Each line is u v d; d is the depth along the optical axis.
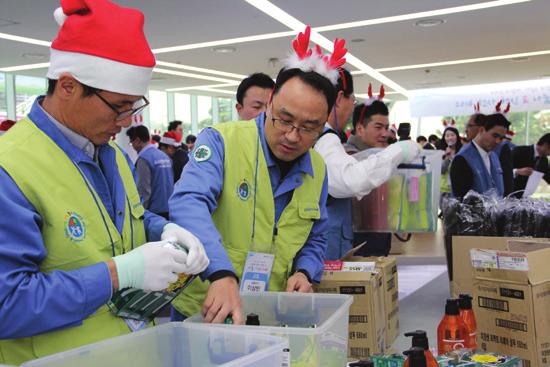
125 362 0.95
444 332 1.48
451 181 3.59
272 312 1.36
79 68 0.99
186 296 1.49
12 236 0.92
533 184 4.15
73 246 1.01
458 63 10.38
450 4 6.29
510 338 1.61
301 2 6.10
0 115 11.07
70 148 1.05
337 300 1.30
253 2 6.09
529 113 14.62
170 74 11.30
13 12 6.20
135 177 1.37
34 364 0.82
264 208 1.52
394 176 2.14
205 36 7.75
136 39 1.02
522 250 1.85
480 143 3.59
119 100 1.02
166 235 1.12
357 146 2.71
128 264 0.97
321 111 1.41
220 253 1.28
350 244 2.21
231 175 1.50
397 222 2.16
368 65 10.50
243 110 2.96
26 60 9.36
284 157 1.49
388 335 1.86
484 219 2.36
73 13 1.02
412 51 9.11
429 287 2.71
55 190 1.00
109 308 1.06
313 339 1.03
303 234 1.61
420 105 13.88
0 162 0.94
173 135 7.62
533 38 8.19
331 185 2.05
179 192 1.42
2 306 0.88
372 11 6.54
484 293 1.67
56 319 0.91
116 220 1.14
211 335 1.00
